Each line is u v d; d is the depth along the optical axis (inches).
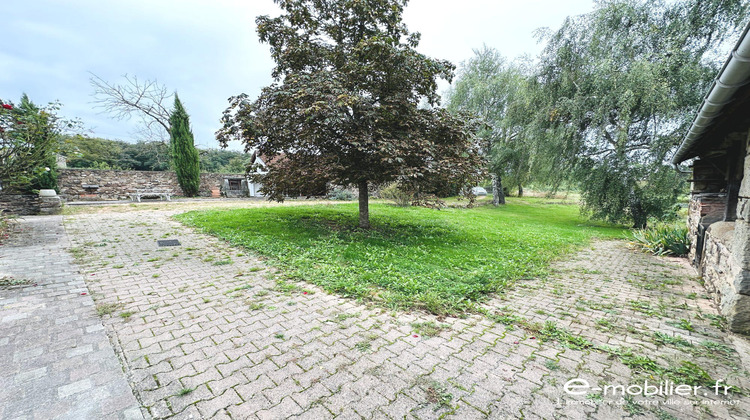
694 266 213.0
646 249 282.0
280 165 282.0
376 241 247.3
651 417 66.2
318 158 265.4
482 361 87.4
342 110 234.4
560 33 481.4
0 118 211.2
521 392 73.9
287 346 92.8
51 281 144.1
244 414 64.4
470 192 288.8
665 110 385.1
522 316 121.6
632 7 419.8
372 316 115.9
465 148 275.3
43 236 245.8
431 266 186.4
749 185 104.9
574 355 91.9
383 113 242.1
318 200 737.0
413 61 239.6
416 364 85.0
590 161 491.5
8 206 355.9
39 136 231.1
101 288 137.2
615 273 198.7
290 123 247.6
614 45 437.4
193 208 470.9
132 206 496.1
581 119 463.5
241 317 112.0
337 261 186.9
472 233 318.0
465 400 70.6
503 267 193.9
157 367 80.1
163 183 713.6
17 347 87.0
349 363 84.6
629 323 117.3
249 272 166.4
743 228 109.5
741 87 95.7
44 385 71.1
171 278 154.0
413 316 116.8
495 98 713.0
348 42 287.6
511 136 638.5
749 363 88.9
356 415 65.0
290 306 123.1
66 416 61.8
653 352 94.8
